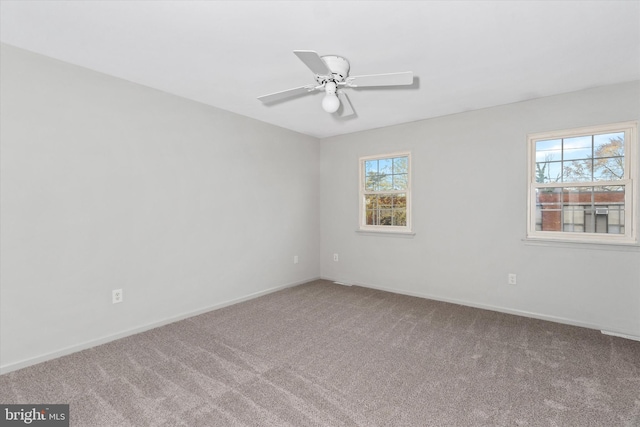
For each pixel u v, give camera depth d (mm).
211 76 2627
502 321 3096
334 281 4773
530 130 3172
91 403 1799
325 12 1742
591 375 2086
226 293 3584
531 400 1822
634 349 2463
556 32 1942
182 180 3145
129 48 2164
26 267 2209
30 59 2207
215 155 3443
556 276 3074
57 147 2336
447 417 1683
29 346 2227
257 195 3939
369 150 4367
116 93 2652
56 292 2348
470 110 3514
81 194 2465
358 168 4488
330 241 4844
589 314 2920
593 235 2934
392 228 4219
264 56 2268
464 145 3574
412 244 3998
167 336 2746
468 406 1773
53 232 2328
